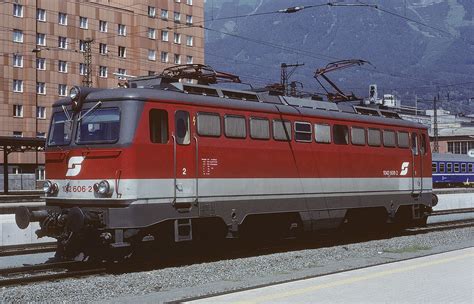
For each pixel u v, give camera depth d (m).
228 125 16.28
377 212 22.38
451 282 10.81
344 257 16.27
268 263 14.98
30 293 11.11
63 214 14.34
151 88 15.05
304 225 18.72
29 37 78.44
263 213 17.14
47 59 80.56
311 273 13.16
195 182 15.23
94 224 13.87
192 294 10.69
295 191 18.20
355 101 23.52
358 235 23.28
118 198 13.77
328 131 19.67
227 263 15.04
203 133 15.56
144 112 14.26
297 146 18.39
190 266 14.56
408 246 18.59
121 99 14.22
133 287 11.80
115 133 14.08
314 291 10.02
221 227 16.70
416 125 23.98
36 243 18.53
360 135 21.00
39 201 37.38
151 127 14.38
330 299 9.32
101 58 86.88
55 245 18.86
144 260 15.65
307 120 18.89
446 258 14.15
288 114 18.22
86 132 14.61
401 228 24.09
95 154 14.26
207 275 13.22
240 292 10.03
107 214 13.77
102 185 13.86
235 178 16.31
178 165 14.85
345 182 20.14
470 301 9.14
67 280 12.79
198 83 17.94
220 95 16.64
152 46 94.00
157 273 13.48
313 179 18.89
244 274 13.31
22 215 14.50
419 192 23.69
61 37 82.38
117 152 13.91
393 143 22.53
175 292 10.91
